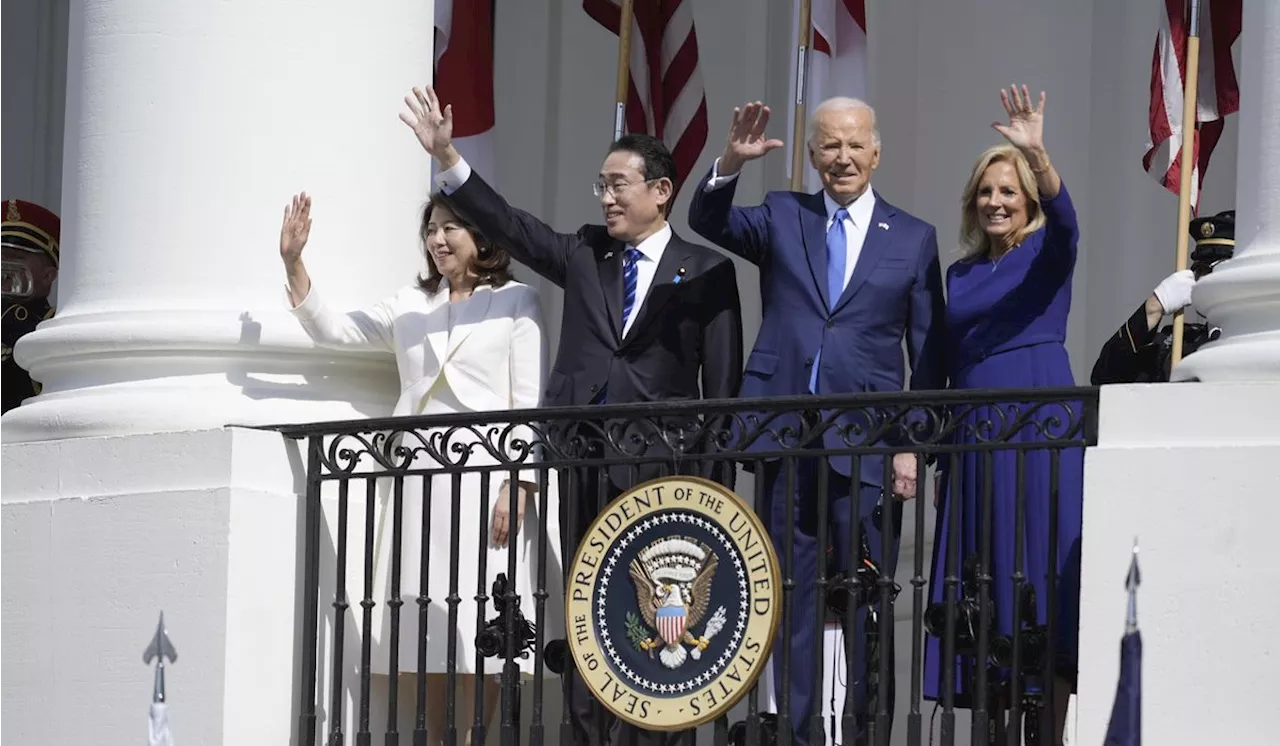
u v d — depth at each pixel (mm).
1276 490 19781
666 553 22078
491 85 32281
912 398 21375
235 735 23281
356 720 24531
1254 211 21797
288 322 25172
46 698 24203
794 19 36938
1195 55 27000
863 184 23953
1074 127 34562
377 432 23938
